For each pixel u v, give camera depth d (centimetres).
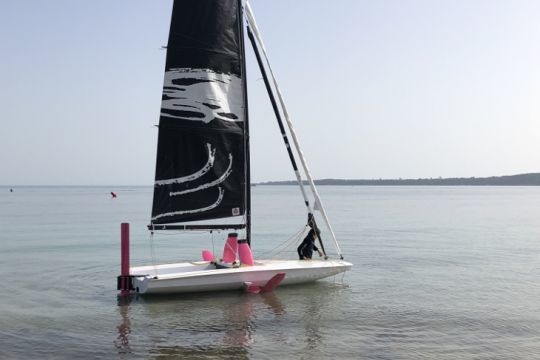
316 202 1891
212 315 1472
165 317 1452
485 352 1184
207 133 1695
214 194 1709
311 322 1414
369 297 1705
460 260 2552
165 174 1670
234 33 1739
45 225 4684
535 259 2597
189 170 1684
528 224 4950
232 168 1733
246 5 1847
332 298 1683
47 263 2453
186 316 1461
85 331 1337
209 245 3278
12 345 1228
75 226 4588
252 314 1483
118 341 1258
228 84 1728
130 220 5403
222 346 1221
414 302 1645
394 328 1366
